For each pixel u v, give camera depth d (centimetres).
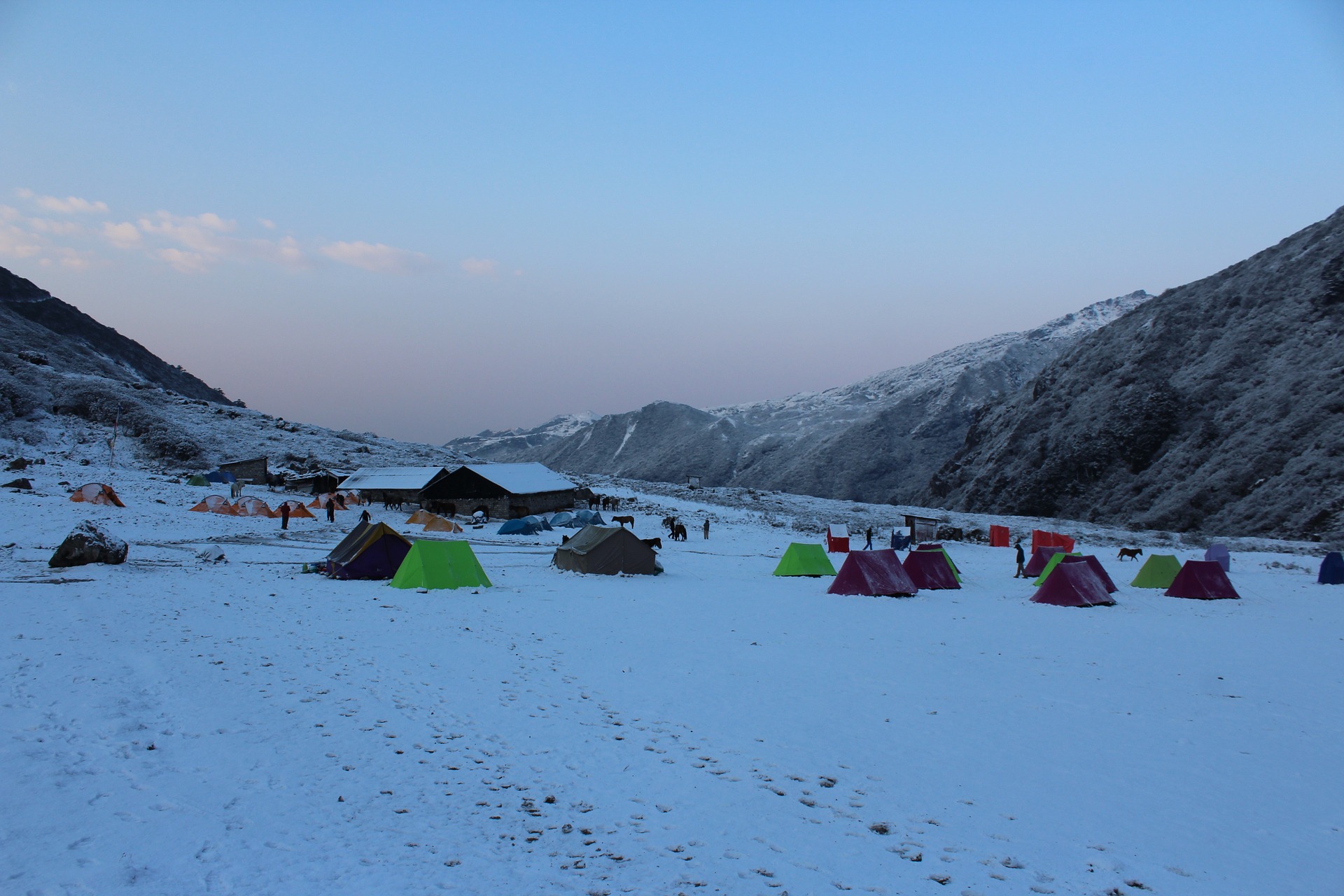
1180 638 2081
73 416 9175
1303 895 668
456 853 703
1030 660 1716
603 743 1034
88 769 840
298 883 630
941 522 8444
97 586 2136
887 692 1371
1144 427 10738
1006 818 820
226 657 1405
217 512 5100
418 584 2550
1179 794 909
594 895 632
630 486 10750
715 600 2622
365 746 978
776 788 892
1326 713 1320
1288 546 6297
